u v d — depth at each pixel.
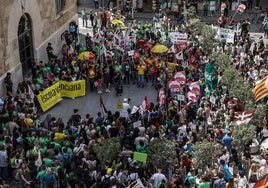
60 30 36.59
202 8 45.03
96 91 31.34
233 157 22.66
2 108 25.38
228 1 44.62
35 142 21.59
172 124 24.11
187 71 29.50
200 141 22.56
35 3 32.47
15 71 30.45
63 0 37.12
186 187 20.50
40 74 29.34
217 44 33.34
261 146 24.47
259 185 17.94
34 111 25.31
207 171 20.55
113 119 24.56
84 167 20.59
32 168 21.11
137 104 29.89
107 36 35.12
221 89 27.53
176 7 43.25
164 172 21.31
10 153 21.73
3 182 20.12
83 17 41.75
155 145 21.17
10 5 29.44
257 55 33.16
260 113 24.53
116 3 44.03
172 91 26.72
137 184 18.98
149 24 36.97
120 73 30.92
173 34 32.12
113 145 21.27
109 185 19.42
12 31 29.84
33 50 33.09
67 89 30.19
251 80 28.69
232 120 24.30
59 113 28.91
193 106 26.08
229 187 19.95
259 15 42.38
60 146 21.89
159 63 30.86
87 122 23.84
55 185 20.33
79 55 31.28
